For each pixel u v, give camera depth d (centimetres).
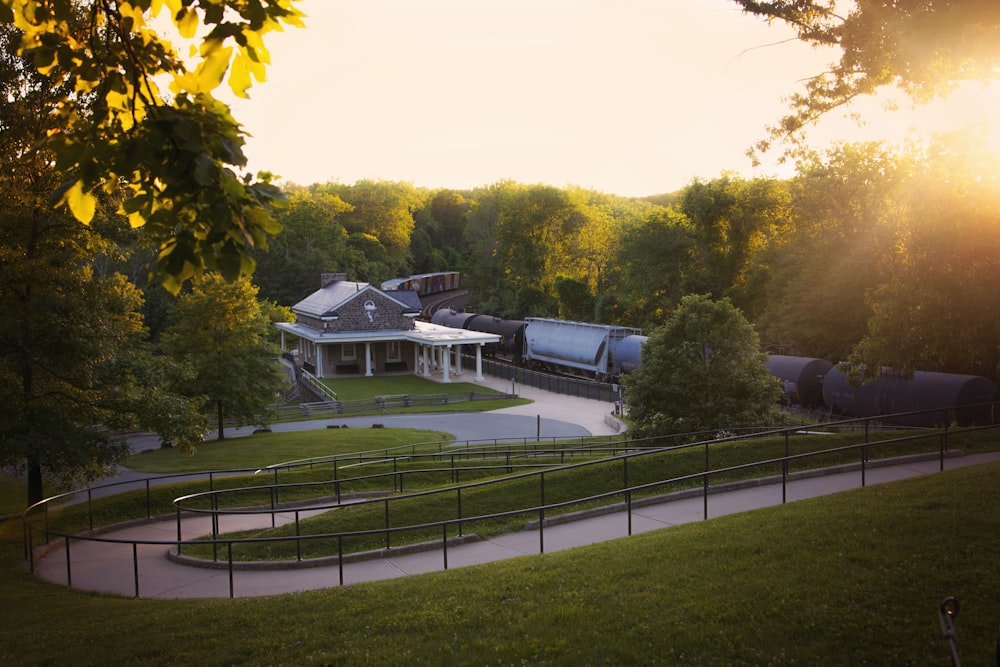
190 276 499
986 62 1432
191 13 504
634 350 5825
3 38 1758
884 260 4388
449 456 3041
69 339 2122
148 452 3688
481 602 1014
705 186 6975
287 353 8062
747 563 1062
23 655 942
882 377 3700
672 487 1980
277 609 1062
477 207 12719
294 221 10506
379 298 7131
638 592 988
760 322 5788
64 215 2089
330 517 1888
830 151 5309
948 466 1906
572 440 3912
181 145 451
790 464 2100
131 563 1619
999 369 3588
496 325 8069
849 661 749
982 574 932
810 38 1608
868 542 1098
